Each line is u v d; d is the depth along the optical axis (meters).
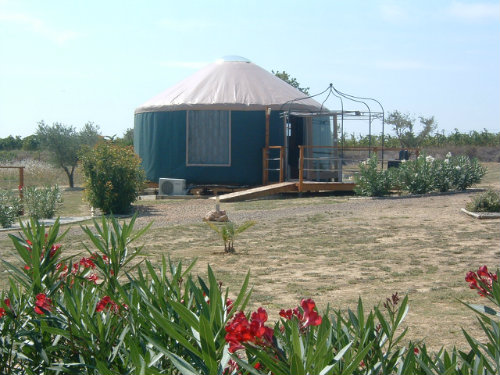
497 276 2.85
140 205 18.48
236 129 21.98
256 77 23.41
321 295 7.04
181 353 2.35
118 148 17.19
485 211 13.63
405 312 2.46
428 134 39.78
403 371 2.08
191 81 23.59
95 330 2.51
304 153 22.34
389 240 10.88
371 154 20.91
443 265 8.62
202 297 2.18
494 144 39.25
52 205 15.91
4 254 9.93
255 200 19.06
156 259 9.33
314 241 10.99
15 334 2.83
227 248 10.25
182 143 22.34
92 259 3.12
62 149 31.14
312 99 23.92
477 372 2.08
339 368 1.98
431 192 18.69
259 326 1.75
